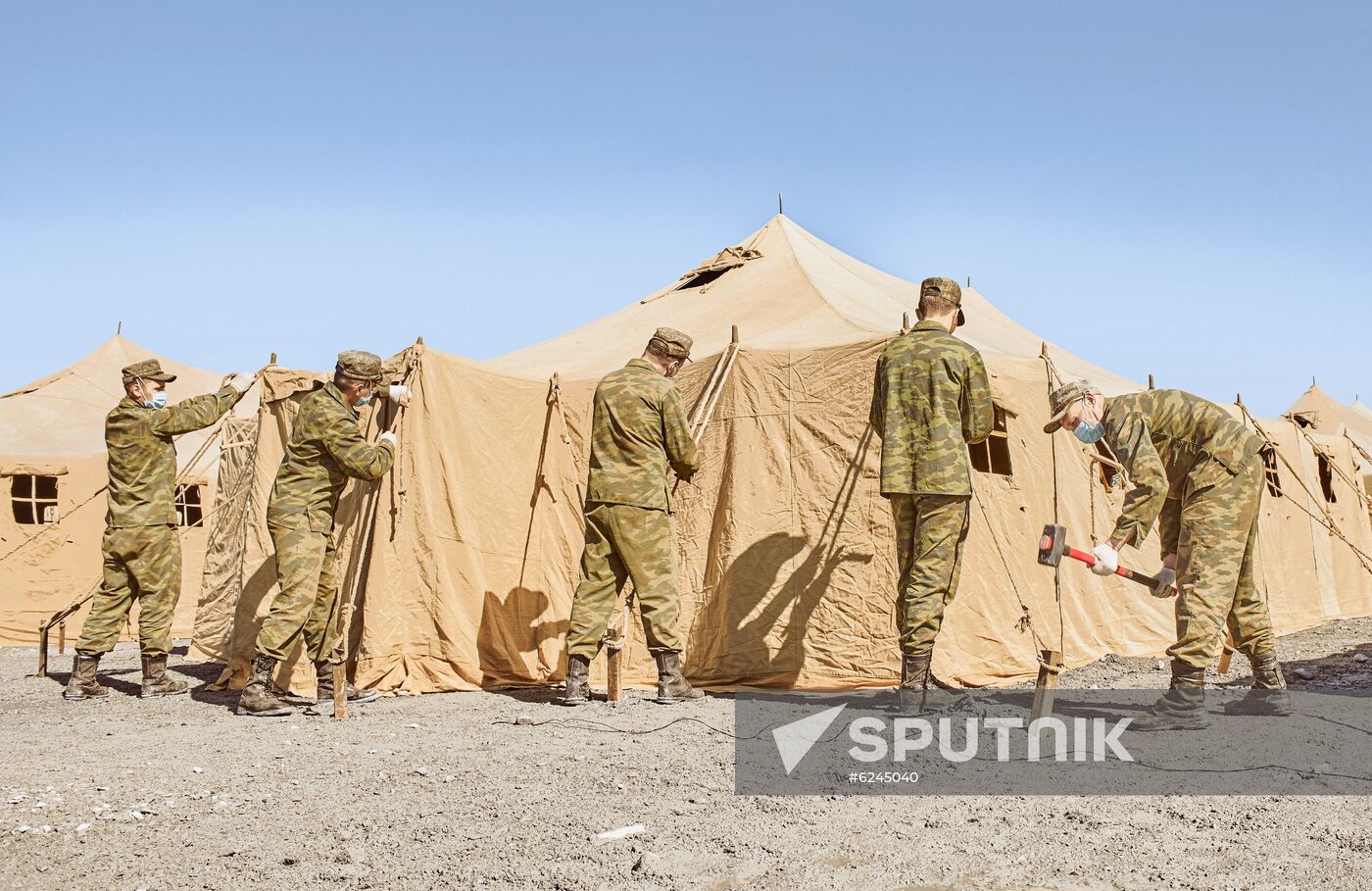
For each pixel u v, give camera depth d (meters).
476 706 6.39
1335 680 6.92
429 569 7.14
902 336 6.09
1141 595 8.71
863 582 6.92
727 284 10.57
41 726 6.04
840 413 7.20
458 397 7.49
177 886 3.21
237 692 7.40
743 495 7.36
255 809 4.04
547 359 9.87
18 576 12.32
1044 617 7.56
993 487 7.41
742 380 7.55
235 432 9.48
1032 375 7.90
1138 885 3.03
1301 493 11.64
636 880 3.15
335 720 5.96
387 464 6.68
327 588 6.73
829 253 11.81
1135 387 10.65
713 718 5.71
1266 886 2.98
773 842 3.48
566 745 5.08
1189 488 5.49
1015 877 3.12
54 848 3.58
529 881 3.17
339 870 3.31
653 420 6.42
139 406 7.35
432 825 3.76
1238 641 5.70
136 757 5.04
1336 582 12.34
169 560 7.40
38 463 12.52
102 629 7.30
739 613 7.20
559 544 7.81
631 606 7.21
